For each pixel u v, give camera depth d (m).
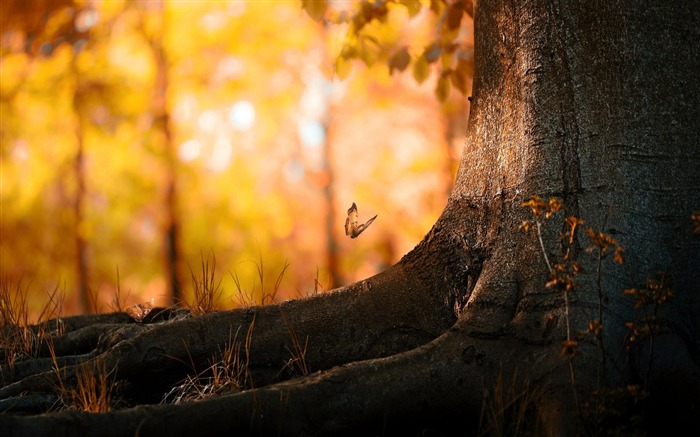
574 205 5.01
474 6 5.95
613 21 5.14
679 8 5.17
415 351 4.83
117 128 24.34
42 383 5.43
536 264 4.94
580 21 5.22
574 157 5.10
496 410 4.51
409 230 28.02
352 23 8.99
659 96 5.07
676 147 5.04
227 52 26.16
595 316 4.54
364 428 4.61
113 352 5.54
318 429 4.52
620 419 4.34
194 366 5.63
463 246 5.54
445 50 9.05
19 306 7.19
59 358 6.00
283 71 28.11
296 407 4.50
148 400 5.64
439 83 9.20
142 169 25.42
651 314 4.65
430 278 5.65
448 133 27.75
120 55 24.00
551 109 5.23
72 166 24.38
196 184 26.31
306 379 4.71
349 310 5.72
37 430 4.01
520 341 4.70
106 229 25.47
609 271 4.73
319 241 30.39
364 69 28.02
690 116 5.09
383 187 28.69
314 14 8.16
